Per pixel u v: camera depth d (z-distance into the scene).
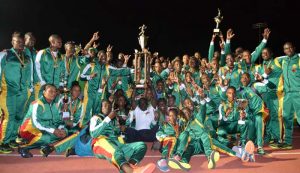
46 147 6.46
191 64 9.96
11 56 7.09
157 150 7.42
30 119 6.50
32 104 6.57
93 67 8.93
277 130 8.00
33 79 7.61
